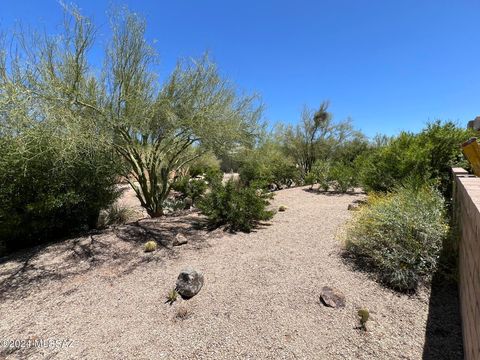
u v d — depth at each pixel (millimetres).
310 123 16469
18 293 3371
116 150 5535
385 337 2266
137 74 5164
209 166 13836
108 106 4863
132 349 2355
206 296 3055
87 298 3184
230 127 5910
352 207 6625
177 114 5621
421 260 3037
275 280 3281
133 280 3535
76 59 4453
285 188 13023
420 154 5738
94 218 5922
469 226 2006
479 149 3242
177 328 2582
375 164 7145
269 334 2406
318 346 2230
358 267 3424
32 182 4684
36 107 4023
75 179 5086
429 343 2170
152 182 6766
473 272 1752
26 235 4980
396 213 3547
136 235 5180
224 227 5488
